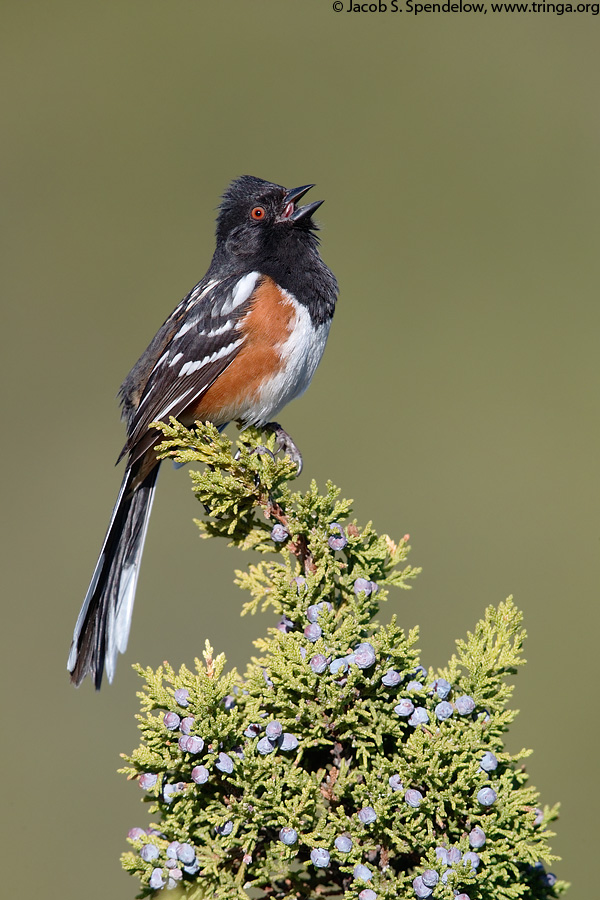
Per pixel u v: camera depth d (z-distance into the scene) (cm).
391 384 1683
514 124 1936
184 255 1833
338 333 1745
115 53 2111
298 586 507
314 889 469
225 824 441
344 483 1562
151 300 1769
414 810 436
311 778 444
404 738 474
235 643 1365
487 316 1727
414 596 1404
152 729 455
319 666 453
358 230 1822
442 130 1927
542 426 1639
